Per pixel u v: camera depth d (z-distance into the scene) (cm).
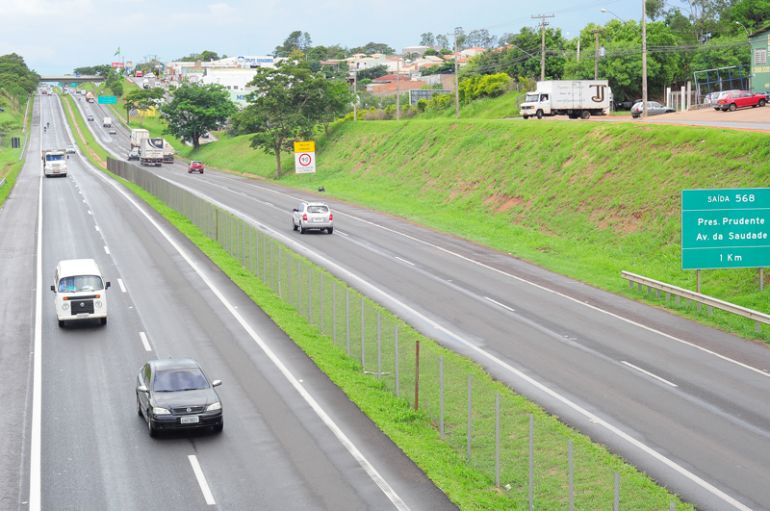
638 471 3350
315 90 18450
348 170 16525
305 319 5869
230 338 5419
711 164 8369
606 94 15562
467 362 4838
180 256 8312
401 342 5244
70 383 4553
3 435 3775
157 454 3538
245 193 14712
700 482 3256
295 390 4384
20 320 5972
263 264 7544
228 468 3384
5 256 8406
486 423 3878
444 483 3200
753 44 14688
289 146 18500
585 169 10081
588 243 8612
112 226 10312
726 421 3944
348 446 3616
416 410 4044
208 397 3741
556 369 4747
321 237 9550
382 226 10519
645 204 8588
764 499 3105
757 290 6450
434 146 14512
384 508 3011
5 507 3028
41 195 14000
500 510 2992
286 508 3011
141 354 5097
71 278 5759
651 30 19525
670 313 6169
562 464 3400
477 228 10150
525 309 6209
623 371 4722
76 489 3183
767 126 9769
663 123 10288
